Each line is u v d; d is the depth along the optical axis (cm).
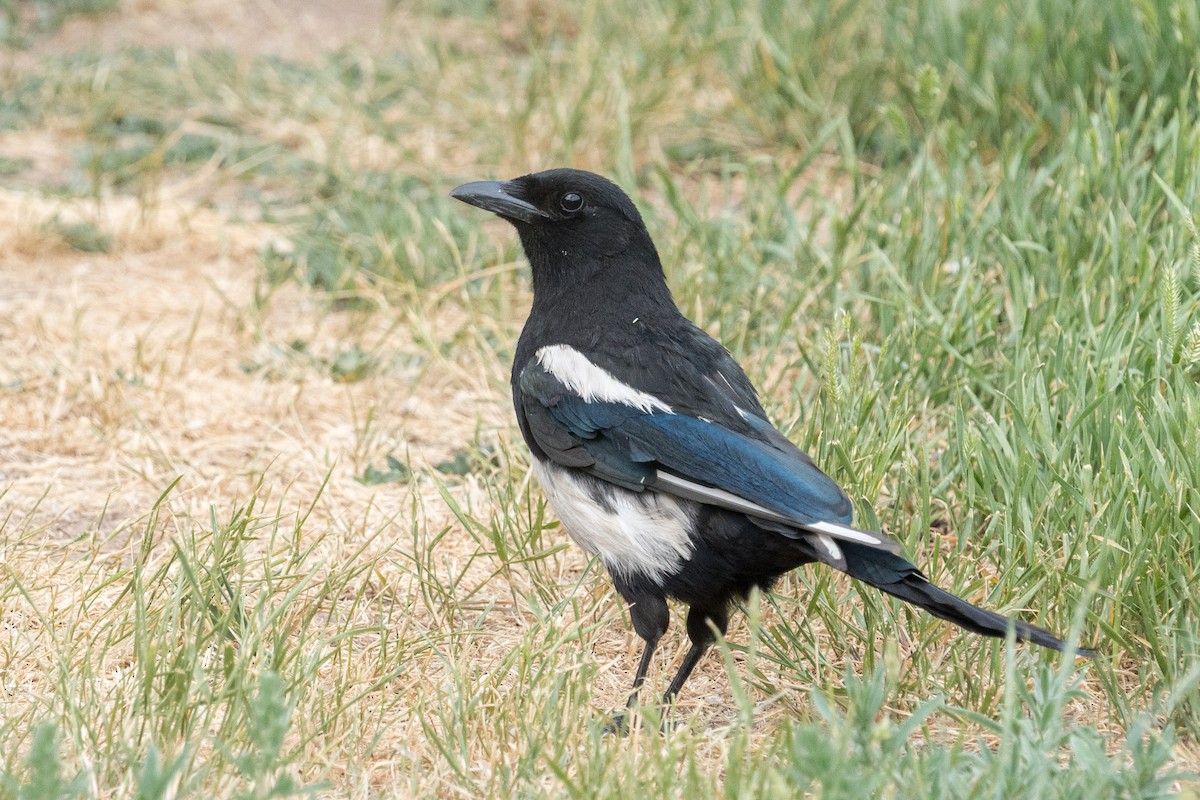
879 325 1226
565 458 851
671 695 845
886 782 657
